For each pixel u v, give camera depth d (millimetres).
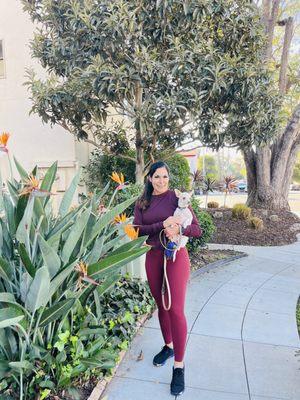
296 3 9539
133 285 3533
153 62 4762
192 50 4836
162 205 2422
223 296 4090
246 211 8406
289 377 2486
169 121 5016
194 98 4766
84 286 2221
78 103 5539
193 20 4930
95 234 2240
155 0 4848
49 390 2029
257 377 2482
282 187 9352
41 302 1863
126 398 2225
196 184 9844
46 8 5547
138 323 3184
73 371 2104
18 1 8055
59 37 5562
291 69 10258
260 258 6012
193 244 5332
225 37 5367
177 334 2295
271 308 3768
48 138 8305
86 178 7859
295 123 8859
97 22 4848
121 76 4801
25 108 8398
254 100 4992
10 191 2234
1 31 8297
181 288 2326
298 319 3504
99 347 2357
